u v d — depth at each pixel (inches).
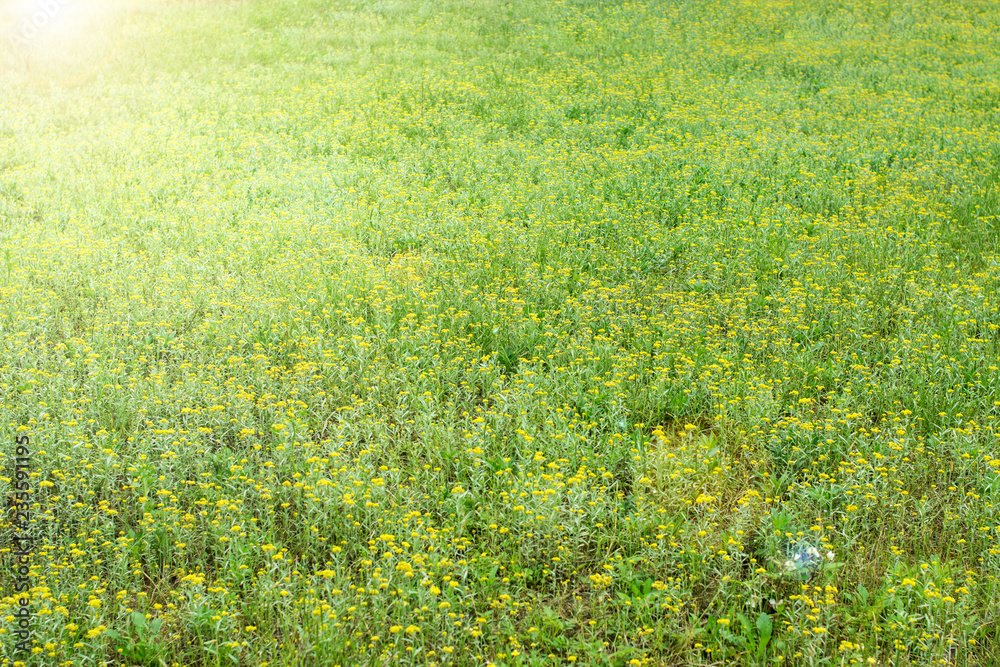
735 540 156.3
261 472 177.8
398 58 676.7
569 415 202.4
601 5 882.8
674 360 223.0
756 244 303.0
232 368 219.0
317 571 151.1
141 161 419.2
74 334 247.4
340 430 189.2
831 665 137.1
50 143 446.6
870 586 153.6
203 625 142.7
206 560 163.3
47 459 178.5
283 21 800.9
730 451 194.2
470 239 312.7
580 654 141.3
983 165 398.3
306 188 374.9
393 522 161.8
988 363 216.8
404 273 289.6
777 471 185.9
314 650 136.9
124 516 169.5
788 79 614.5
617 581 155.8
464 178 393.1
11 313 245.8
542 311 255.8
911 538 164.6
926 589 139.6
